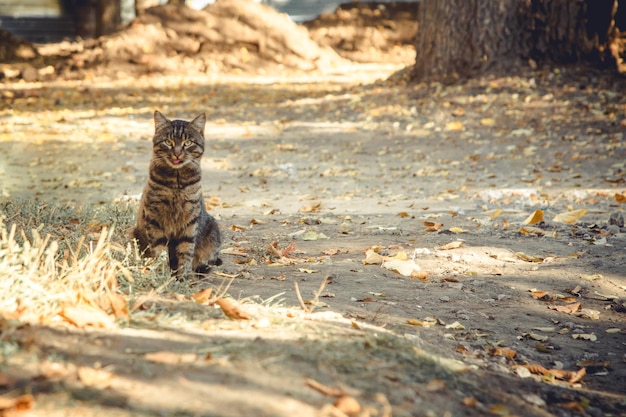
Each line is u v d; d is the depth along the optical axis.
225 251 7.82
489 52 19.70
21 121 18.62
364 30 35.75
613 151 14.35
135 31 28.08
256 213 10.34
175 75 27.27
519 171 13.37
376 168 14.04
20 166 13.97
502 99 18.11
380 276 7.05
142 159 14.73
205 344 4.23
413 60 33.84
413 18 37.78
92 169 13.79
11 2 41.75
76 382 3.56
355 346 4.43
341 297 6.25
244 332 4.57
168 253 6.63
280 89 23.78
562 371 5.21
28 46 31.33
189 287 6.12
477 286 6.91
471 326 5.95
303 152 15.62
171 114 19.72
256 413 3.47
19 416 3.22
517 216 9.75
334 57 31.66
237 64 28.33
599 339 5.95
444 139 16.14
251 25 29.27
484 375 4.73
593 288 7.01
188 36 28.53
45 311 4.46
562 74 19.12
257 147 16.06
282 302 5.84
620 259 7.75
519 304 6.56
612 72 19.31
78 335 4.17
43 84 25.33
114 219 8.30
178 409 3.42
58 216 8.16
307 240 8.56
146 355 3.93
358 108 19.19
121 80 26.22
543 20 19.59
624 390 5.11
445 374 4.38
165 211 6.52
